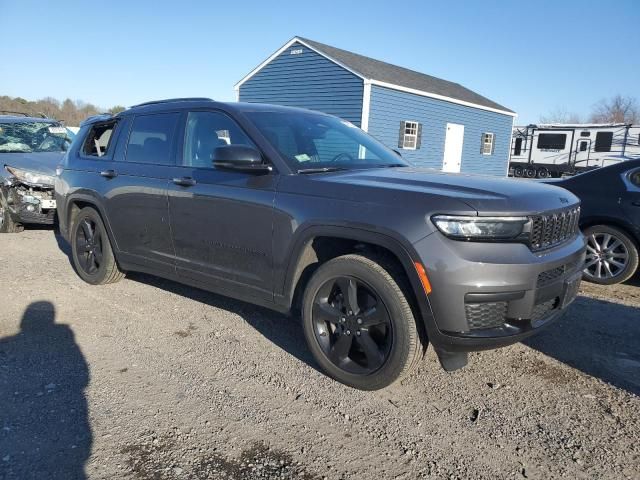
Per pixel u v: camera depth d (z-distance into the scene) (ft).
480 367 12.11
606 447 9.11
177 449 8.86
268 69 67.97
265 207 11.66
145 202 14.60
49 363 11.94
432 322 9.55
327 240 11.48
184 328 14.23
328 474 8.30
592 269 19.33
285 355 12.62
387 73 66.44
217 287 13.23
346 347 10.89
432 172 12.35
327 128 14.33
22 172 26.14
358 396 10.71
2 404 10.12
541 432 9.56
